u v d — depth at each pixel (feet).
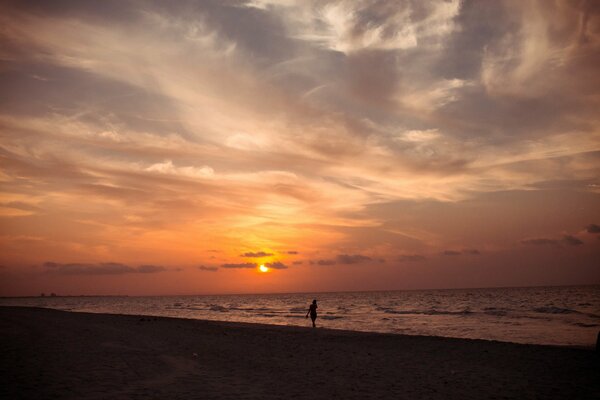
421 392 32.71
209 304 424.46
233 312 237.45
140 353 50.65
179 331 82.53
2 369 37.45
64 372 36.99
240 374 39.17
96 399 27.91
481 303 287.07
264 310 262.88
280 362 47.34
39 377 34.47
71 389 30.60
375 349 59.52
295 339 72.43
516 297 392.27
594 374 40.88
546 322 124.98
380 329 113.39
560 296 386.93
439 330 107.96
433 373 41.29
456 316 162.20
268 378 37.52
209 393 30.60
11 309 176.45
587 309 187.52
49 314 136.05
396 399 30.25
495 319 141.59
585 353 54.34
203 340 67.41
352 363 47.24
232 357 50.29
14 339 61.00
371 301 422.41
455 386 35.14
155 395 29.48
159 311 262.47
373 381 36.99
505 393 32.68
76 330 78.23
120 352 50.80
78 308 345.92
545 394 32.42
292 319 164.66
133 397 28.68
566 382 37.06
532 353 54.70
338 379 37.70
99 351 51.01
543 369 43.57
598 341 54.19
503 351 56.80
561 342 79.92
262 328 97.19
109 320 111.34
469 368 44.24
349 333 85.46
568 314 158.10
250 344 63.98
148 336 71.15
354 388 33.88
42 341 59.41
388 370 42.83
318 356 52.42
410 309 233.14
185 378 36.24
